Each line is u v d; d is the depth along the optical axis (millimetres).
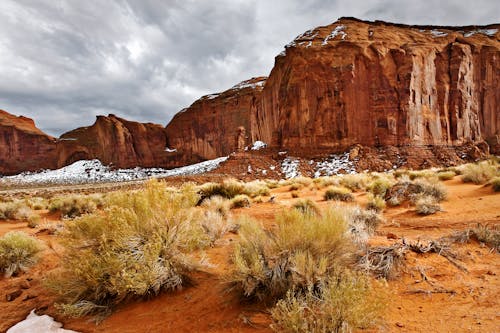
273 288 3086
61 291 3684
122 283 3342
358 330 2387
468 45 64125
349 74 54688
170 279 3730
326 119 55562
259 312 2914
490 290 2984
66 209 13500
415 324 2484
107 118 139625
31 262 5852
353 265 3438
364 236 4848
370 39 60594
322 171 47906
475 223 6023
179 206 4402
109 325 3158
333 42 58469
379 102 53188
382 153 50281
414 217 7379
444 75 58375
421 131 53156
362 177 18594
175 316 3131
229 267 4266
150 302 3539
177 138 144625
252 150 64000
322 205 10203
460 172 18828
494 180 10195
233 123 129375
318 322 2230
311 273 2969
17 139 154500
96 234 4082
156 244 3664
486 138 63031
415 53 54531
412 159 47781
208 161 123062
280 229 3578
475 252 4176
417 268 3588
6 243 5766
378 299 2361
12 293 4410
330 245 3428
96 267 3566
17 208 14133
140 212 4234
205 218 6652
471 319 2492
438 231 5727
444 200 9336
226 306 3150
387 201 9922
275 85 81750
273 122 83000
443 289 3086
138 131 142500
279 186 22016
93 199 16453
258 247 3576
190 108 144250
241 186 15750
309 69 57594
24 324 3367
